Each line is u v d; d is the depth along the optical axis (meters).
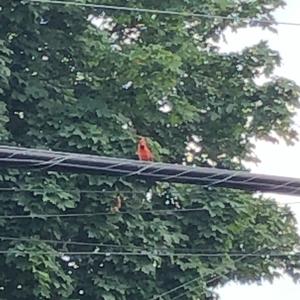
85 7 17.25
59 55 17.41
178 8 18.09
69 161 9.74
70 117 16.64
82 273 16.72
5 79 16.12
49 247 15.79
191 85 18.59
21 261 15.45
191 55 18.00
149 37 17.95
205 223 17.25
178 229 17.25
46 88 16.89
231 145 18.95
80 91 17.36
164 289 17.11
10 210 15.99
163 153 16.98
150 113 17.17
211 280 17.42
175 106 17.14
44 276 15.43
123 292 16.48
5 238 15.77
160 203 17.62
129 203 16.72
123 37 18.36
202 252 17.31
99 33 17.48
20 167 9.74
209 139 18.86
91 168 9.78
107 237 16.44
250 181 10.06
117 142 16.53
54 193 15.92
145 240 16.69
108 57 17.25
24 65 17.02
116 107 17.14
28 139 16.52
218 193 17.42
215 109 18.58
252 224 18.41
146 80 16.77
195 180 9.98
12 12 16.61
